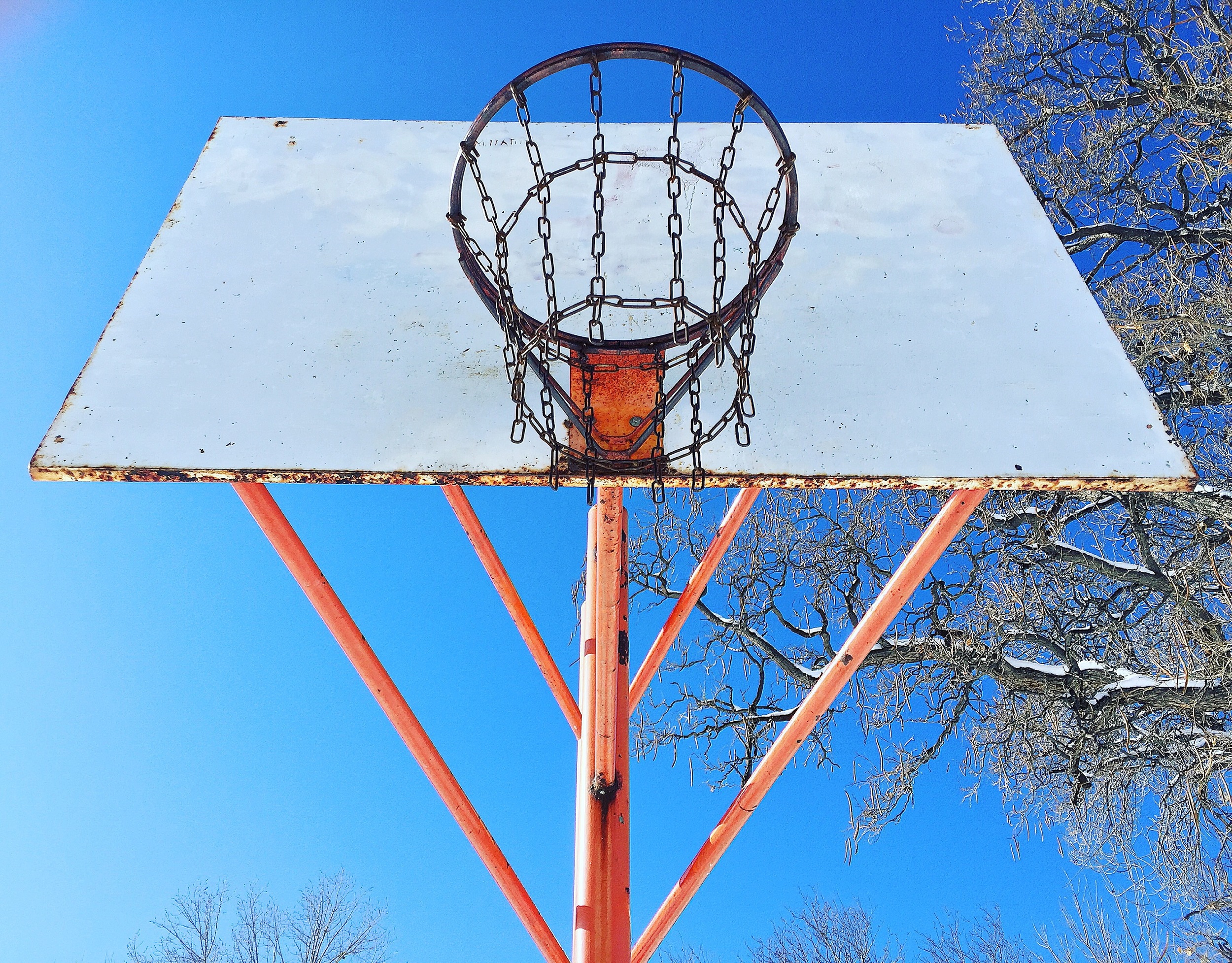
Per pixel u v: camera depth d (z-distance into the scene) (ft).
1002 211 12.77
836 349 10.82
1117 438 9.75
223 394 10.07
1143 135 32.24
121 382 10.15
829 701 12.21
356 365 10.45
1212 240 29.58
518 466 9.37
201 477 9.25
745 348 9.10
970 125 14.25
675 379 10.43
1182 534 28.63
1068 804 28.86
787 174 8.75
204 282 11.54
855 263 12.09
